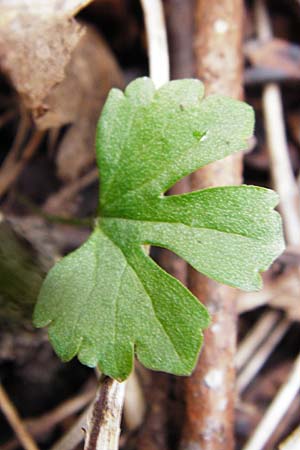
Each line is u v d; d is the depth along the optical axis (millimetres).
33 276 108
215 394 103
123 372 91
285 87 129
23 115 123
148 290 92
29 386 117
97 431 92
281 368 122
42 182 128
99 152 98
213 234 92
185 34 121
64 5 110
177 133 95
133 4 131
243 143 93
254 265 90
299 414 116
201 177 106
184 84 96
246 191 92
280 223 91
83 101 126
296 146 130
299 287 122
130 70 133
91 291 94
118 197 97
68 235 124
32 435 115
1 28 112
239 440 116
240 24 114
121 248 95
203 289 104
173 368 89
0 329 113
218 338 104
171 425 108
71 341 93
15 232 111
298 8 132
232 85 112
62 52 110
